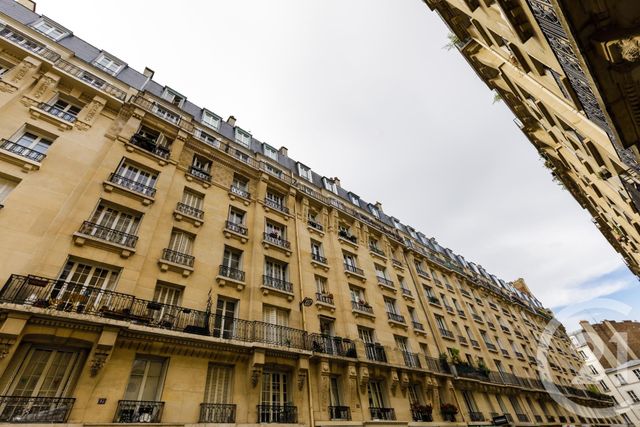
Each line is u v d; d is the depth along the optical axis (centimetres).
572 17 377
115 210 1168
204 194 1526
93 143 1252
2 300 750
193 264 1235
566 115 824
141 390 899
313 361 1309
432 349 2008
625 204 1070
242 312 1270
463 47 1238
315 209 2162
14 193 947
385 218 3080
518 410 2266
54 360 823
